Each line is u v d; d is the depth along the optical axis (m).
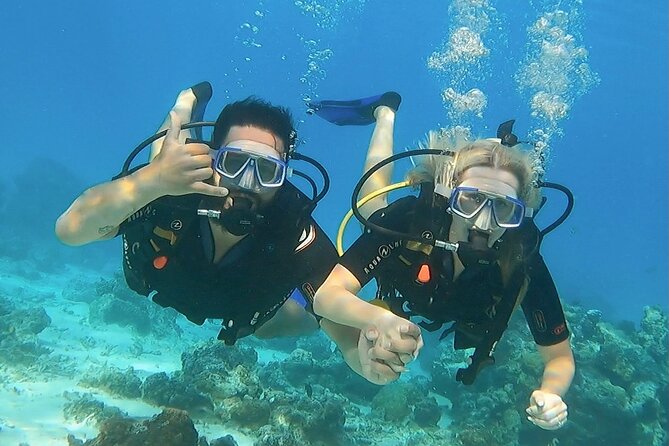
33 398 1.94
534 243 1.22
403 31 18.20
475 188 1.14
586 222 29.75
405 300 1.30
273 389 2.46
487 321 1.25
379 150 1.90
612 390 2.46
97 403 1.86
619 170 32.25
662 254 25.58
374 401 2.55
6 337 2.45
